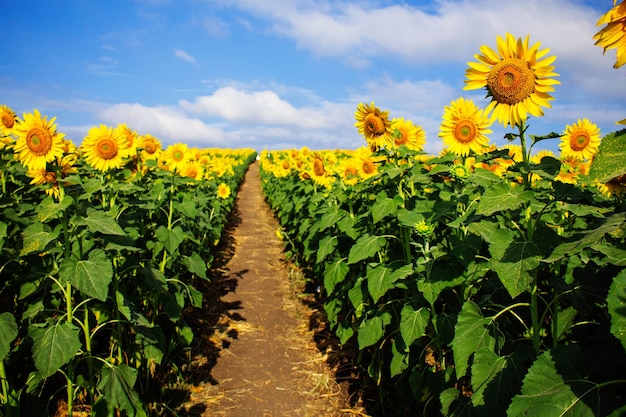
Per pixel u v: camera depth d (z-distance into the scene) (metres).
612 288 1.53
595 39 1.51
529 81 2.33
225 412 4.38
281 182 13.66
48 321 3.07
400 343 3.62
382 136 4.31
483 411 2.20
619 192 3.35
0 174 5.04
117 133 4.35
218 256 10.54
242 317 6.87
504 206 2.21
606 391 1.69
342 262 4.82
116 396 3.16
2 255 3.34
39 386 3.38
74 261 3.09
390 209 3.57
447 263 2.97
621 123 1.43
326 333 6.16
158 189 5.23
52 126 3.34
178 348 5.46
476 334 2.49
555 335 2.40
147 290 4.86
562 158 5.06
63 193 3.33
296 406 4.51
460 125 3.52
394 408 4.12
